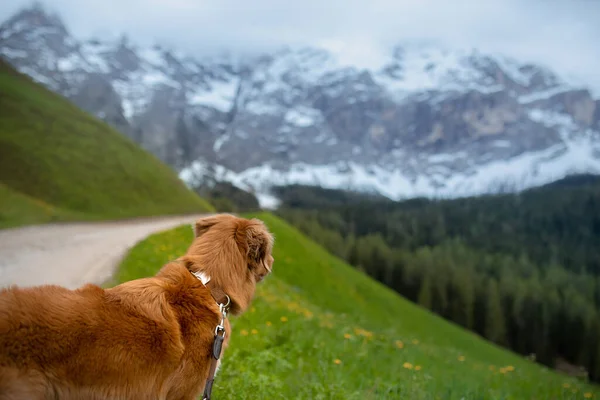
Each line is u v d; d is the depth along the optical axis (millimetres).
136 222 39062
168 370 3637
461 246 147625
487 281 103812
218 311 4016
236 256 4250
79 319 3297
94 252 19531
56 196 40750
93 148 50969
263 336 11039
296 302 23406
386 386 8914
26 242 21188
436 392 9352
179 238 29500
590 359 86250
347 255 119688
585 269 140875
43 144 46500
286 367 8836
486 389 10477
